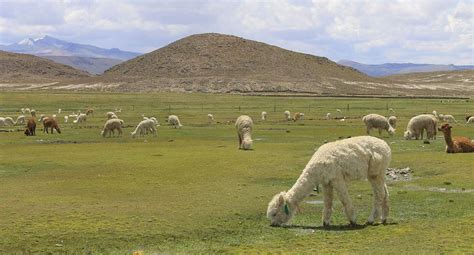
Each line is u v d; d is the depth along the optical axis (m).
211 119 76.50
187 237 17.62
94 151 41.28
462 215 19.67
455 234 16.59
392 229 17.59
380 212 18.86
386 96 160.62
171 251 15.95
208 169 31.58
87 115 88.25
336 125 66.25
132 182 27.58
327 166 18.23
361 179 18.38
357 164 18.12
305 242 16.48
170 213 20.45
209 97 142.12
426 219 19.20
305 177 18.59
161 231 18.06
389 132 51.03
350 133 54.94
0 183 27.59
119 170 31.56
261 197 23.66
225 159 35.38
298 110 99.06
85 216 19.73
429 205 21.61
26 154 39.53
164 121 74.44
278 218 18.83
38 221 18.97
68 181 28.05
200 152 39.66
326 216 18.75
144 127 54.94
